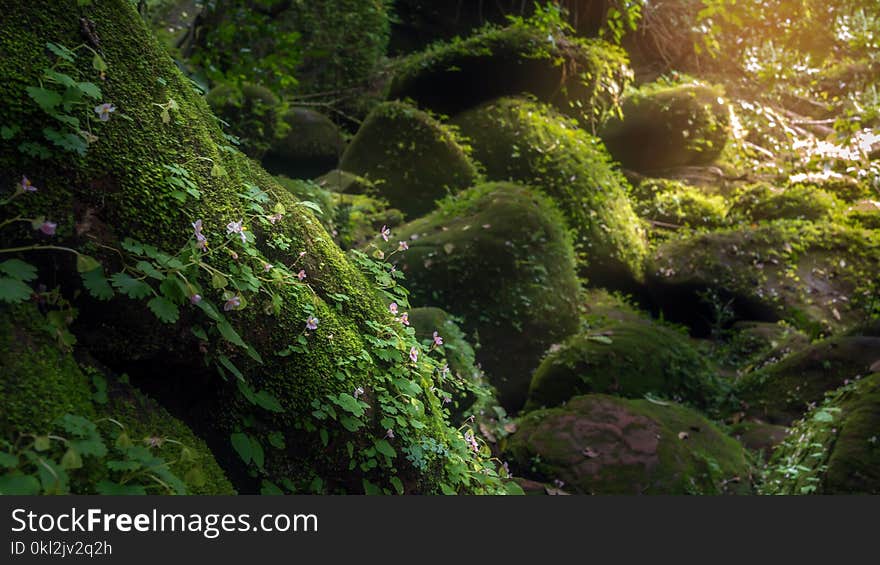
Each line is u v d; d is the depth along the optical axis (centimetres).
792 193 1151
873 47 1384
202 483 213
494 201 798
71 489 192
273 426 262
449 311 717
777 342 855
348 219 791
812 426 500
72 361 212
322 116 1217
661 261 991
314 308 276
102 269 219
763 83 1520
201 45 711
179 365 244
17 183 213
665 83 1486
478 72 1126
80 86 220
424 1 1722
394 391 298
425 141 1018
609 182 1084
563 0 1512
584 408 519
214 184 256
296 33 668
